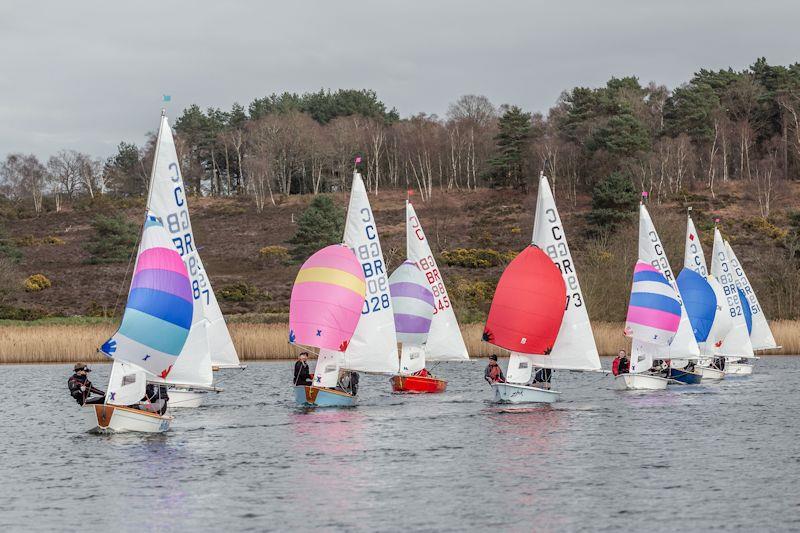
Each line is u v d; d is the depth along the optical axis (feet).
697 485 116.98
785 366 296.51
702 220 610.65
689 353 226.99
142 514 104.42
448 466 129.59
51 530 98.68
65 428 166.50
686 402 198.90
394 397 212.23
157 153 177.06
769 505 107.04
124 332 149.07
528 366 194.29
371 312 197.36
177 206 176.76
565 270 196.34
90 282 528.63
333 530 98.07
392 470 126.93
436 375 279.49
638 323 220.23
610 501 109.19
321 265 188.34
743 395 212.23
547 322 189.78
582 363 195.42
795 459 132.98
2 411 191.52
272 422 171.22
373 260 198.49
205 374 162.81
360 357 196.54
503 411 185.06
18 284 485.56
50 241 651.66
